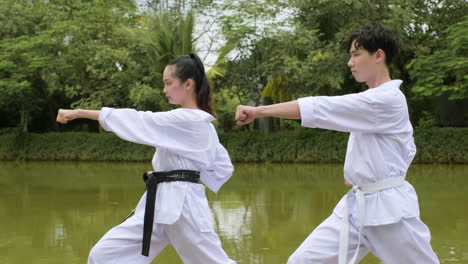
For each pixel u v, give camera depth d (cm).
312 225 635
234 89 1719
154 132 288
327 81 1516
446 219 659
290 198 847
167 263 475
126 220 299
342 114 252
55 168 1438
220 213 716
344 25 1580
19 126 1906
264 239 560
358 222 263
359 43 270
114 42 1664
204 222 293
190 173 295
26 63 1677
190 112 295
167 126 289
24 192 940
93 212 738
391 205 258
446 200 808
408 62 1589
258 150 1595
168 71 307
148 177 299
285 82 1661
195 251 294
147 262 296
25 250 519
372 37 268
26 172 1319
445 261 459
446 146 1459
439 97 1658
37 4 1747
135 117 286
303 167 1423
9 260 481
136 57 1648
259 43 1606
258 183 1052
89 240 565
